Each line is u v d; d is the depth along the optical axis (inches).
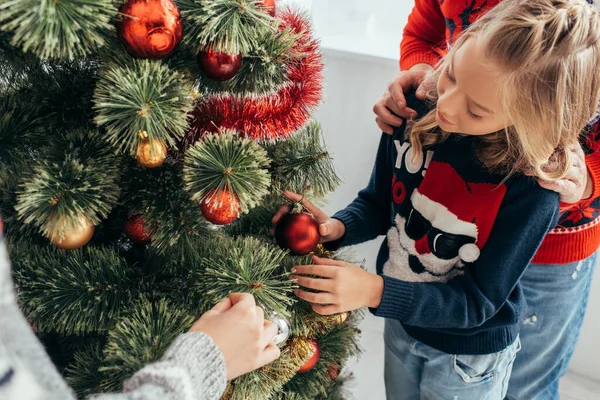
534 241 27.5
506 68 22.6
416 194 31.5
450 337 32.6
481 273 28.9
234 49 20.5
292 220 27.5
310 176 30.9
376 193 36.8
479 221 28.6
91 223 22.2
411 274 32.3
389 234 34.0
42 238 27.0
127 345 21.8
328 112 51.8
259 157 23.2
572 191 27.2
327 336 33.5
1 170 22.1
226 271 24.8
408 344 36.9
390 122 33.2
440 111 25.7
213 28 20.2
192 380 16.2
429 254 31.0
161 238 25.3
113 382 22.3
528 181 27.0
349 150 53.1
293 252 28.2
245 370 19.7
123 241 30.8
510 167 27.2
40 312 24.7
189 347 17.3
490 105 23.9
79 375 26.1
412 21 39.5
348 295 27.5
